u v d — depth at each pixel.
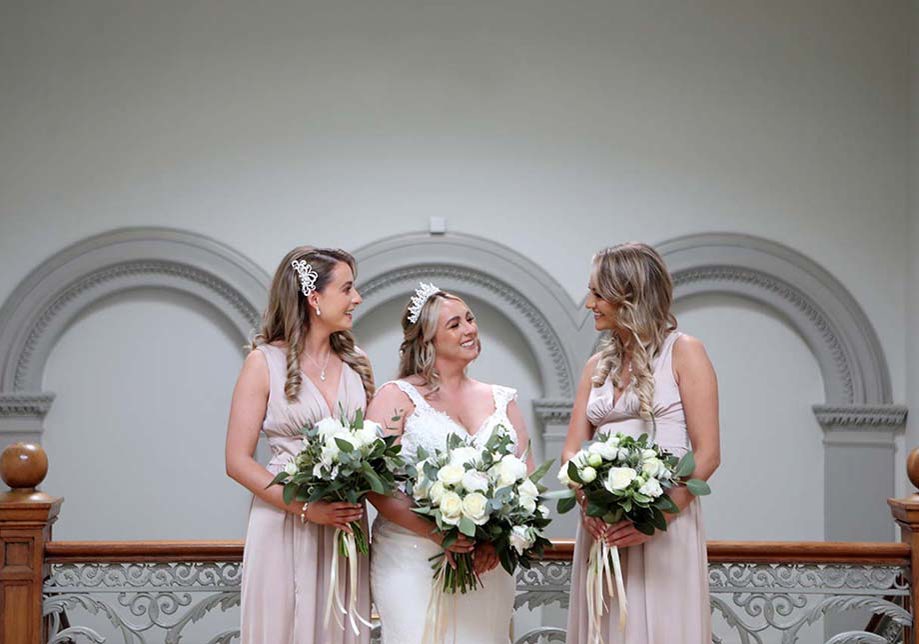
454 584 3.50
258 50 7.90
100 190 7.83
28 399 7.71
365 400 3.80
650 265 3.60
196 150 7.86
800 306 7.95
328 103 7.91
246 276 7.82
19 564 3.95
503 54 7.96
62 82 7.82
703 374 3.55
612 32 7.97
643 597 3.52
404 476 3.54
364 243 7.89
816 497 7.96
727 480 7.98
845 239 7.92
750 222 7.93
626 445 3.37
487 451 3.43
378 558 3.72
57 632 4.14
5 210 7.78
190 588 4.06
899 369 7.88
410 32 7.95
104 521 7.85
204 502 7.90
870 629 4.54
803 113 7.95
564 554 4.08
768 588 4.12
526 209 7.94
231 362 7.96
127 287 7.88
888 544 4.10
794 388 8.00
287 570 3.58
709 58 7.96
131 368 7.93
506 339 8.07
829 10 7.94
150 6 7.86
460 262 7.86
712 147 7.95
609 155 7.95
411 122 7.93
